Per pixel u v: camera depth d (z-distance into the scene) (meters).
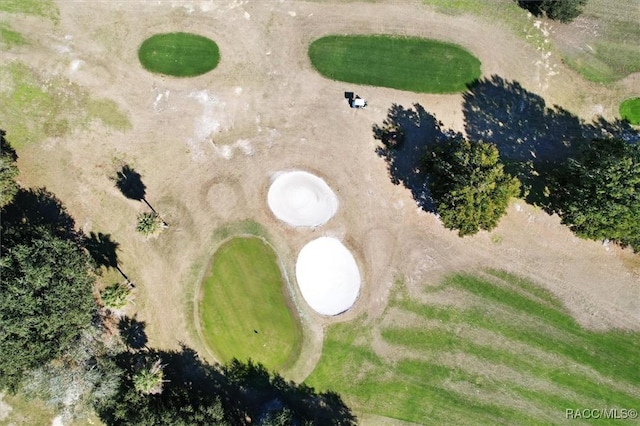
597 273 42.91
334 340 42.84
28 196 43.28
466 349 42.91
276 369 42.72
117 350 42.50
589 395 42.72
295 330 42.81
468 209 36.84
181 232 43.03
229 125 43.41
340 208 43.19
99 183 43.28
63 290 37.84
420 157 43.31
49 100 43.50
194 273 42.88
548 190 43.16
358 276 42.97
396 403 42.81
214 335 42.81
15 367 37.53
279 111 43.47
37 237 39.50
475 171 36.44
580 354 42.81
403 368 42.84
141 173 43.22
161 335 42.75
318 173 43.28
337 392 42.75
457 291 43.03
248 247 43.09
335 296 43.12
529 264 43.06
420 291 43.00
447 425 42.72
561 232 43.12
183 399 40.88
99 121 43.38
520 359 42.84
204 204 43.16
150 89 43.50
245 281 42.97
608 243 43.00
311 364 42.69
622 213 37.03
